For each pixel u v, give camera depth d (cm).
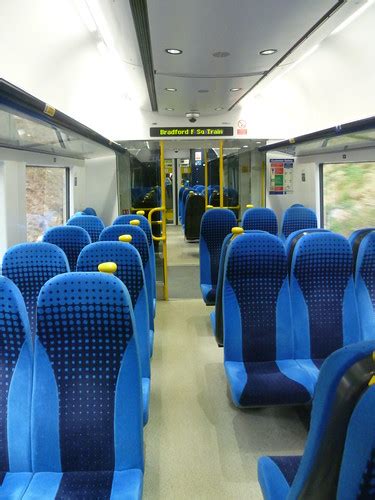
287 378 252
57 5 411
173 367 384
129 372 161
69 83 546
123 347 160
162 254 654
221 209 493
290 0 249
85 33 509
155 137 683
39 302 156
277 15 273
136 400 162
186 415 302
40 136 391
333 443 85
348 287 288
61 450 162
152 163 684
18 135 360
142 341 246
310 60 557
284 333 282
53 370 161
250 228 551
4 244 406
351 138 445
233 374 260
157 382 354
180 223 1231
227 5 255
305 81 621
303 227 575
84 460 162
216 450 262
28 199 520
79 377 162
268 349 281
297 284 285
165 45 333
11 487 155
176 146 701
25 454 162
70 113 558
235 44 332
